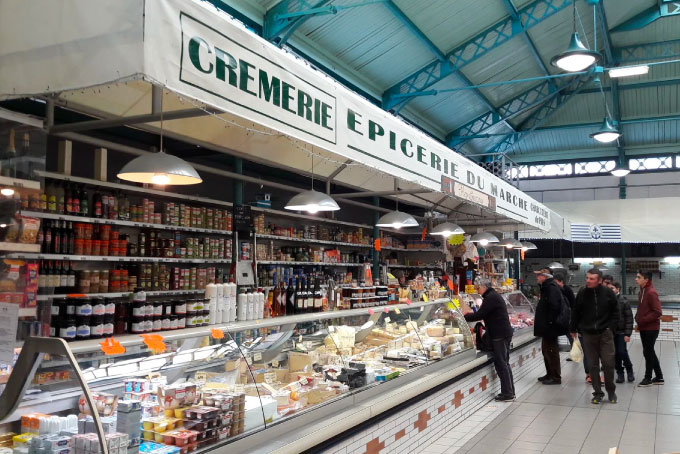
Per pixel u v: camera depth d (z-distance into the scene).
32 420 2.57
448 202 10.71
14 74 2.71
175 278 6.51
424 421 5.30
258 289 6.38
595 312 7.23
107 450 2.35
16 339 3.83
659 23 13.77
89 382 2.71
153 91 3.55
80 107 3.98
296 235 9.10
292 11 8.73
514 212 8.94
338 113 3.80
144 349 3.07
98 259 5.58
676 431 5.95
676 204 16.48
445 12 10.48
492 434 5.82
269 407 3.51
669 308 14.66
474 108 15.61
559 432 5.89
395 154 4.64
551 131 19.19
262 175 9.17
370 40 10.45
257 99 3.00
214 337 3.57
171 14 2.50
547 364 8.67
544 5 11.53
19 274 3.92
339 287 7.24
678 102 17.08
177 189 7.57
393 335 5.79
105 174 5.84
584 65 8.09
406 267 12.34
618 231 16.14
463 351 6.78
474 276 11.41
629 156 19.30
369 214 12.45
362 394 4.43
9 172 3.85
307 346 4.52
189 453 2.89
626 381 8.83
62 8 2.59
